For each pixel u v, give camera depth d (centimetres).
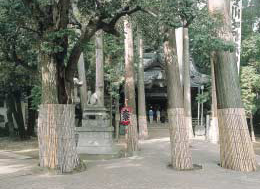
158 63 3591
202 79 3306
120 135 2772
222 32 1231
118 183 970
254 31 3222
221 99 1259
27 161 1376
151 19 1361
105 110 1694
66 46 1132
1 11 1160
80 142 1614
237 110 1234
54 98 1153
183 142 1206
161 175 1088
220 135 1277
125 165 1277
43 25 1142
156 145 2094
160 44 1469
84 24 1333
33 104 2236
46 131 1158
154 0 1007
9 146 2106
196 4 1018
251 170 1198
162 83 3550
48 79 1157
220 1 1251
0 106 3403
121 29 1802
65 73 1155
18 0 1130
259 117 3669
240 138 1216
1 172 1119
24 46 1340
